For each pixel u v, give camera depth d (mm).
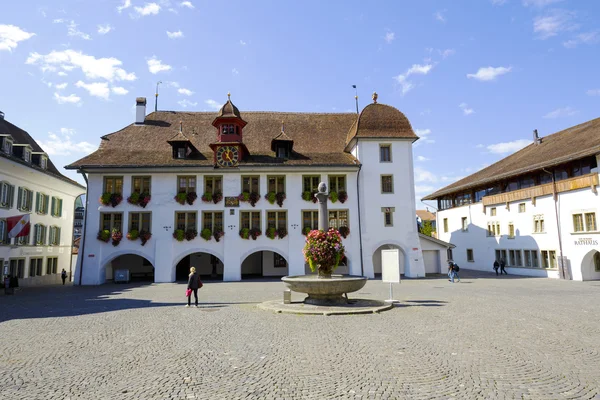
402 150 34531
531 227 35312
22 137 37062
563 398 6105
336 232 16719
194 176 32594
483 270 42281
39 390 6684
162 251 31344
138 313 14844
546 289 23281
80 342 10125
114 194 31500
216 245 31812
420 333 10758
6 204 30531
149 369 7781
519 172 34656
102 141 34906
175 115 39375
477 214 43594
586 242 29516
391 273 17609
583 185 29609
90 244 31125
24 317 14383
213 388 6695
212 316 13898
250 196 32344
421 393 6363
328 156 35375
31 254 34469
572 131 38312
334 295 15742
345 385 6770
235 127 33375
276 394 6395
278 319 13133
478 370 7500
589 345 9375
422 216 88250
